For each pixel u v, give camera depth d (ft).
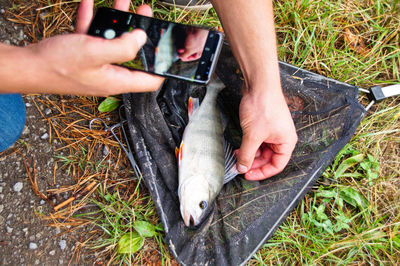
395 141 2.92
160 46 2.02
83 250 2.50
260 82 2.15
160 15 2.95
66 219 2.50
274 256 2.64
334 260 2.63
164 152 2.57
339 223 2.68
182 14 2.91
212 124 2.57
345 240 2.66
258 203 2.51
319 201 2.79
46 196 2.51
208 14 2.99
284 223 2.70
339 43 3.13
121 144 2.64
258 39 2.09
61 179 2.56
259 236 2.47
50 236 2.46
